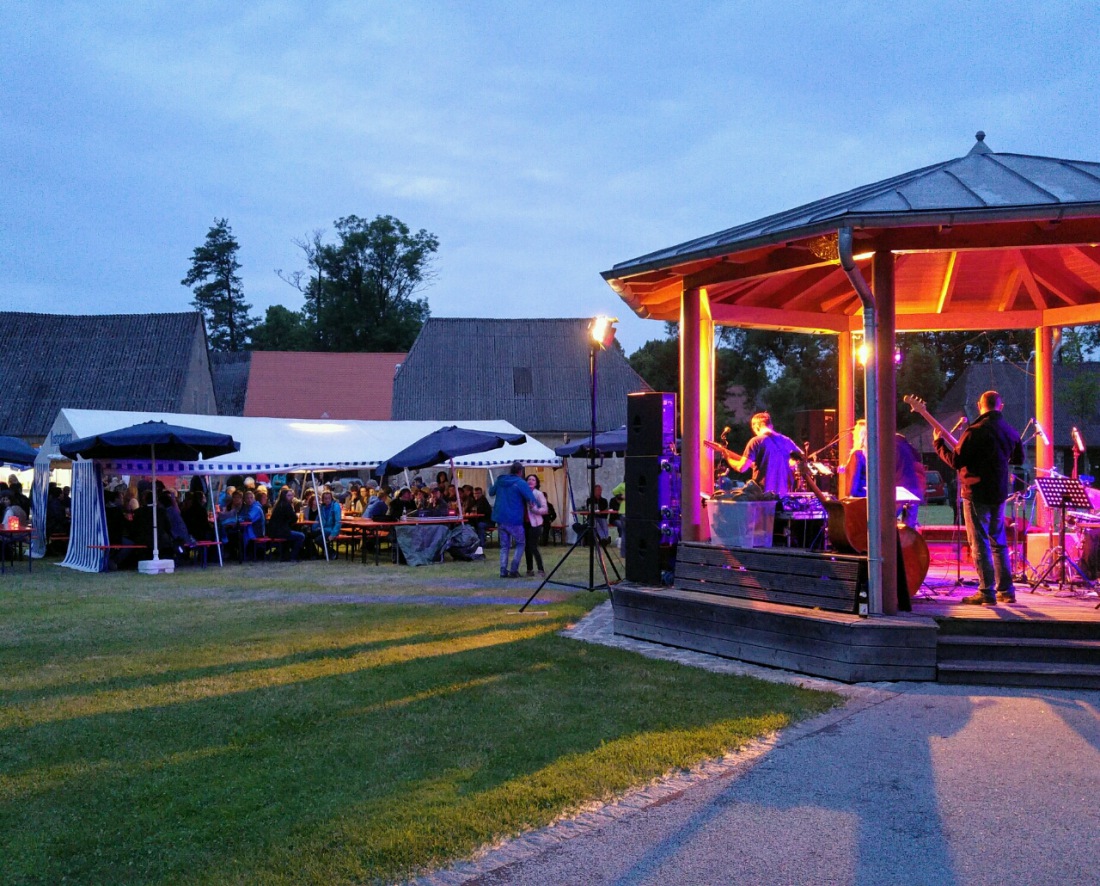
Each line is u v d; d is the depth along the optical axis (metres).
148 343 44.50
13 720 5.67
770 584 7.55
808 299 10.01
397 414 39.94
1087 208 5.90
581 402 40.59
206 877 3.43
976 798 4.23
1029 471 10.38
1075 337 29.50
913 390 33.50
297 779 4.54
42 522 19.20
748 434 33.81
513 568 14.26
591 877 3.46
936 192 6.60
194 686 6.55
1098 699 5.93
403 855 3.61
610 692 6.23
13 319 44.97
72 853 3.69
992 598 7.32
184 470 17.67
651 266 7.94
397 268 69.19
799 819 4.00
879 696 6.07
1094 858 3.59
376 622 9.47
